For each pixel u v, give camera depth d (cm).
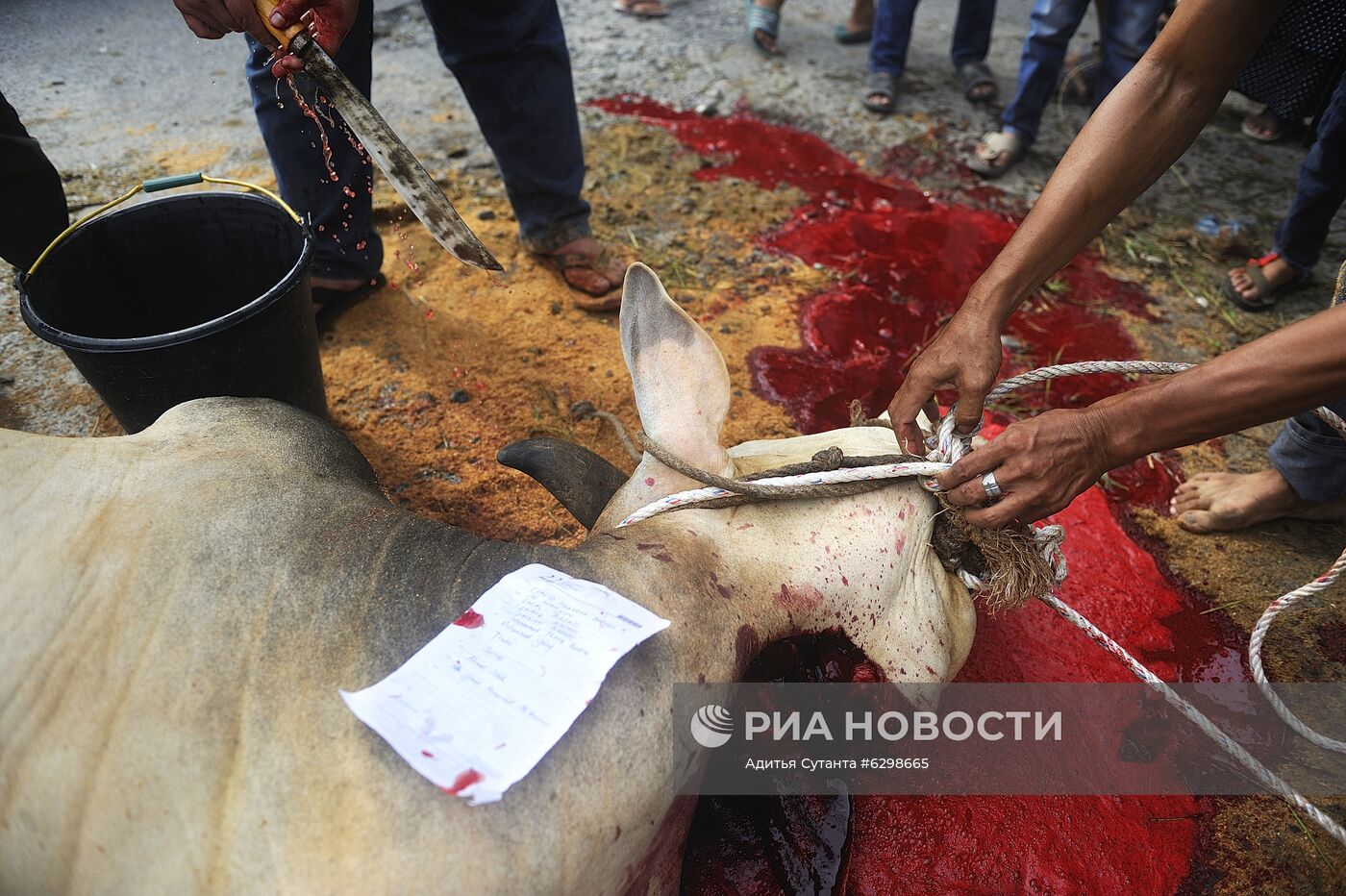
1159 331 369
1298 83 308
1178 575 280
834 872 201
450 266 376
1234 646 260
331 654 156
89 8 559
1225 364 167
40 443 176
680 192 434
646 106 502
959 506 194
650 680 162
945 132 494
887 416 236
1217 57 196
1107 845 212
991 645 254
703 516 197
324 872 135
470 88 325
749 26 560
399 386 321
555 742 144
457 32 307
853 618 201
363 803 139
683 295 371
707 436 203
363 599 163
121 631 154
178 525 168
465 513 279
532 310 359
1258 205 445
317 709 148
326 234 323
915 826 212
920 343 355
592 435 309
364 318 347
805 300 374
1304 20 291
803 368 340
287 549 168
